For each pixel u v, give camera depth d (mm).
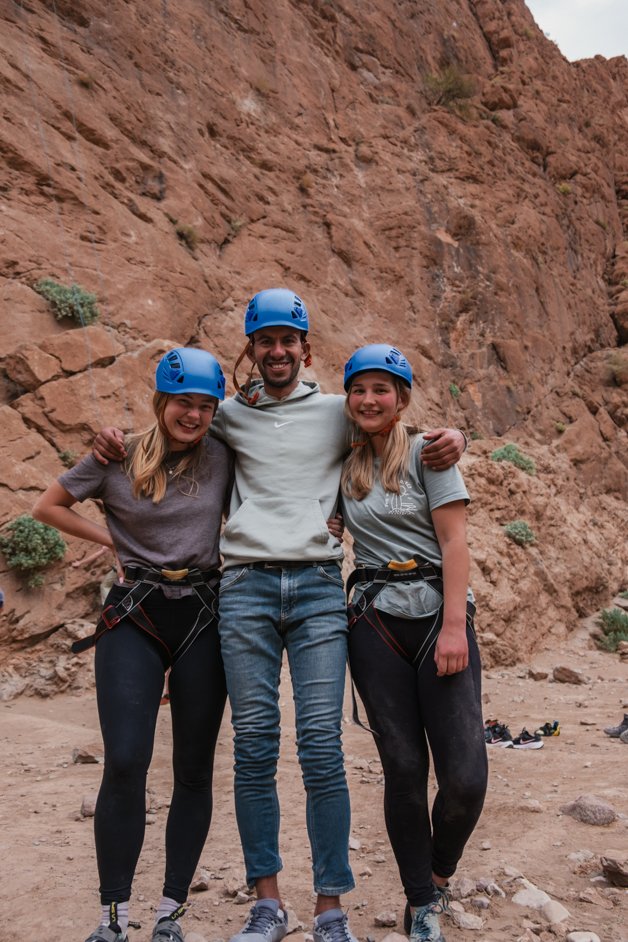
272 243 20812
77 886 3375
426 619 2770
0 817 4684
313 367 19031
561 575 17250
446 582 2742
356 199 23953
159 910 2701
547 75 35469
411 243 24016
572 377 27141
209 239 19219
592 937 2732
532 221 28219
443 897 2938
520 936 2811
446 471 2838
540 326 26672
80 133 17516
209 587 2848
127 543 2863
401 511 2846
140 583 2775
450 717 2656
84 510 11109
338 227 22469
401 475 2869
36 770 6109
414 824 2680
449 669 2631
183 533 2848
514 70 33188
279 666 2840
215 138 21344
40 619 10258
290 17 25312
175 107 20328
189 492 2896
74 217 15875
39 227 15023
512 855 3748
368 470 2930
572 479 23094
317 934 2549
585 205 33062
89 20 19172
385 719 2715
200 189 19750
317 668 2732
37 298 13672
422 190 25375
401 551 2840
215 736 2830
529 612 15742
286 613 2787
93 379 12578
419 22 30562
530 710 10227
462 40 32188
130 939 2834
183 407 2820
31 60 17188
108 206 16703
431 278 24062
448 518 2805
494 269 25469
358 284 22219
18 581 10297
